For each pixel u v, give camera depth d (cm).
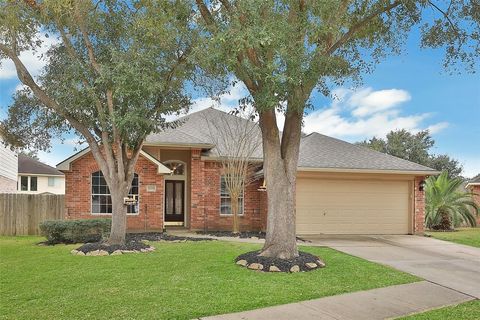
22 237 1717
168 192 2050
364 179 1819
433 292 817
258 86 964
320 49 912
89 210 1797
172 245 1341
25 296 742
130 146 1293
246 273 922
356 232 1795
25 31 1187
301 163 1722
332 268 998
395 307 715
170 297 733
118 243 1240
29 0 1133
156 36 1088
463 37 1185
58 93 1194
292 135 1065
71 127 1362
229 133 1894
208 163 1889
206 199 1878
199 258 1087
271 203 1049
